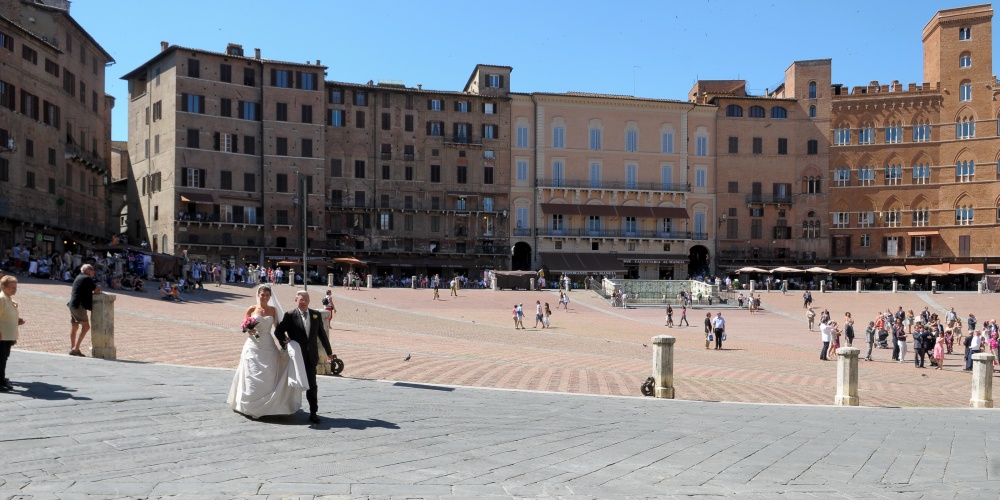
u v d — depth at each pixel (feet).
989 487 32.63
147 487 26.21
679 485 30.71
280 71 294.46
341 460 31.58
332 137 305.53
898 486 32.37
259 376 38.45
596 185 332.80
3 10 225.15
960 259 325.62
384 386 55.47
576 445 37.93
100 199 281.13
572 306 222.28
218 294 176.24
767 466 35.40
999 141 320.91
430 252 315.99
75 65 255.29
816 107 344.69
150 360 62.90
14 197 212.23
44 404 38.40
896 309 230.89
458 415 44.91
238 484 27.07
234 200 286.46
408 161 315.17
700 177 342.64
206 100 282.77
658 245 335.67
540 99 328.29
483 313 190.60
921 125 334.85
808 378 95.45
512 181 326.65
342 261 272.51
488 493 27.73
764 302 243.60
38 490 25.31
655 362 64.44
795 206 343.67
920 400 80.23
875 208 338.54
